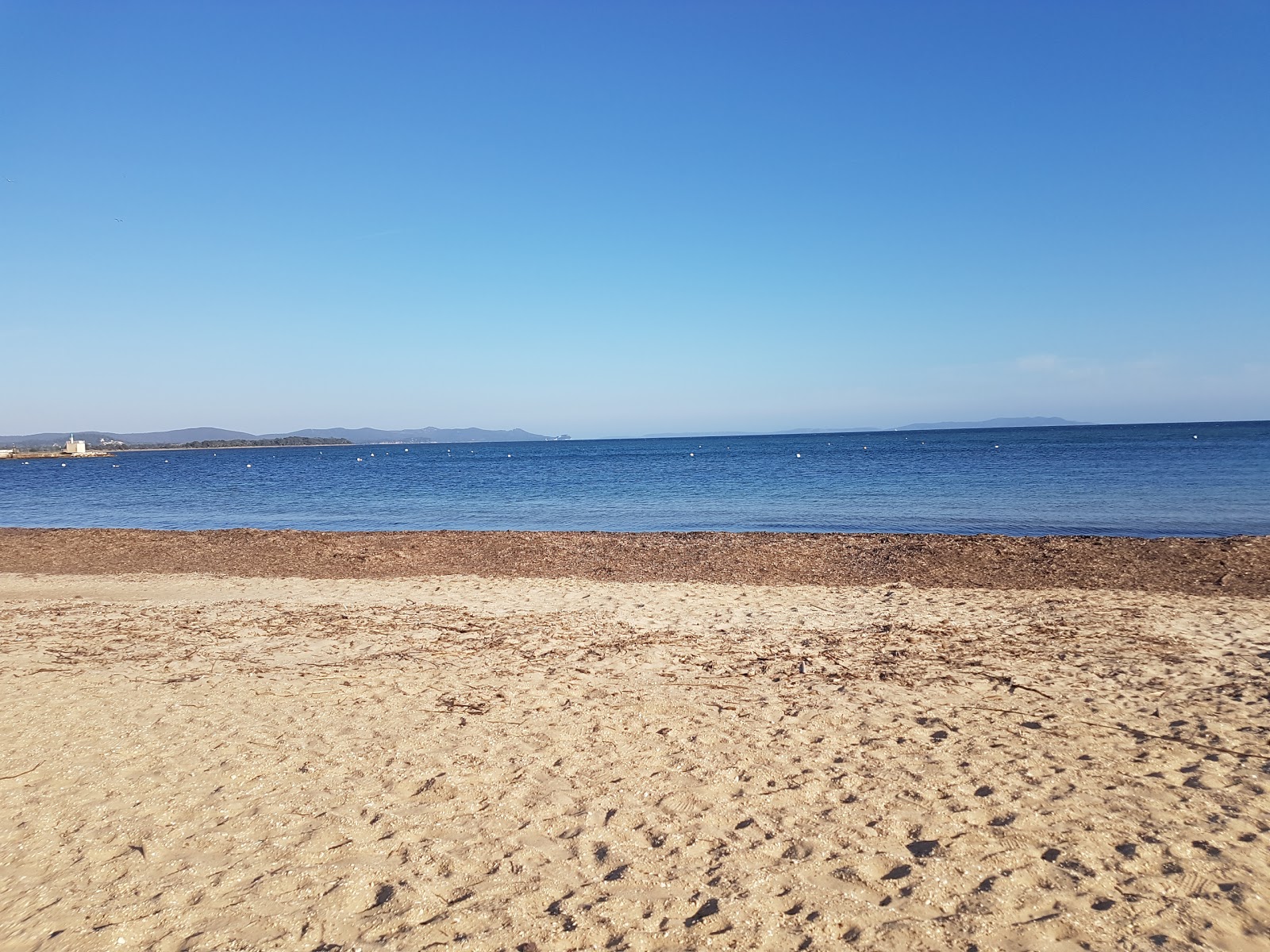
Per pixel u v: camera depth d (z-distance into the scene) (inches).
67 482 2014.0
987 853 157.4
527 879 147.6
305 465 3034.0
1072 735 225.6
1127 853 157.1
